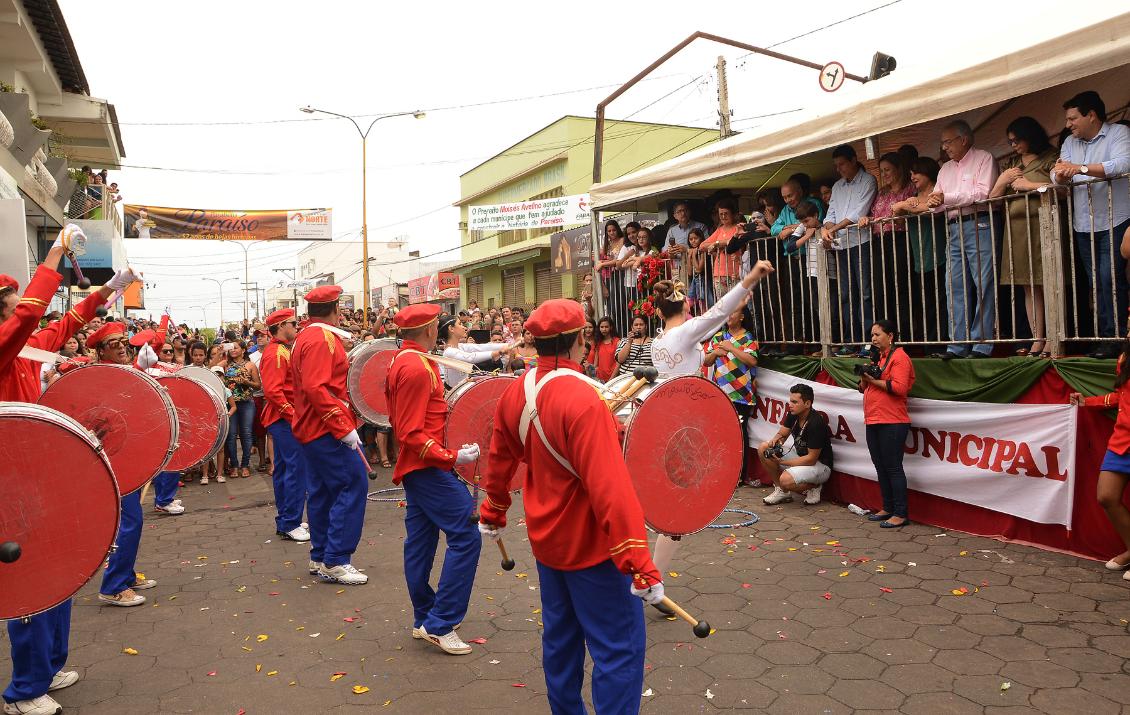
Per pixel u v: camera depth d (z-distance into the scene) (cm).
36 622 344
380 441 1012
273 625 457
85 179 1670
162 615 479
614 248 1074
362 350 682
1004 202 559
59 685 375
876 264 686
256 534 692
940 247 637
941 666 364
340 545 526
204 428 597
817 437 691
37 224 1367
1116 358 490
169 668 399
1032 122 571
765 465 723
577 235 1834
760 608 450
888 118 590
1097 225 507
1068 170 499
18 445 292
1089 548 504
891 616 427
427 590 429
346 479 527
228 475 1015
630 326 983
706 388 365
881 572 502
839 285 702
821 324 716
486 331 934
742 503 721
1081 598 437
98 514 310
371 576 550
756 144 714
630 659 260
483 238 3072
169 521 754
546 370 277
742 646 398
